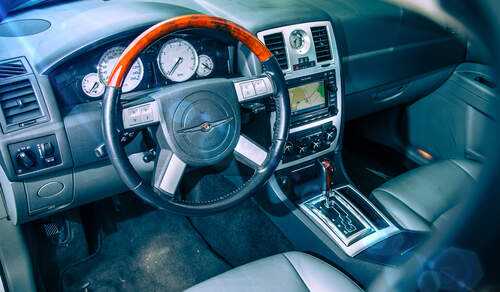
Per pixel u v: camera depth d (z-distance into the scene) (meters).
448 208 1.76
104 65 1.53
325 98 1.90
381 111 2.90
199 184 2.47
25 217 1.63
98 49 1.49
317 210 1.87
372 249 1.67
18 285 1.79
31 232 1.98
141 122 1.25
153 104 1.27
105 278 2.06
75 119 1.46
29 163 1.40
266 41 1.69
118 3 1.80
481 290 0.52
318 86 1.86
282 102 1.48
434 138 2.65
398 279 0.71
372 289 0.85
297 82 1.78
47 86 1.40
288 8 1.85
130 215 2.40
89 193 1.69
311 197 1.96
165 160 1.34
